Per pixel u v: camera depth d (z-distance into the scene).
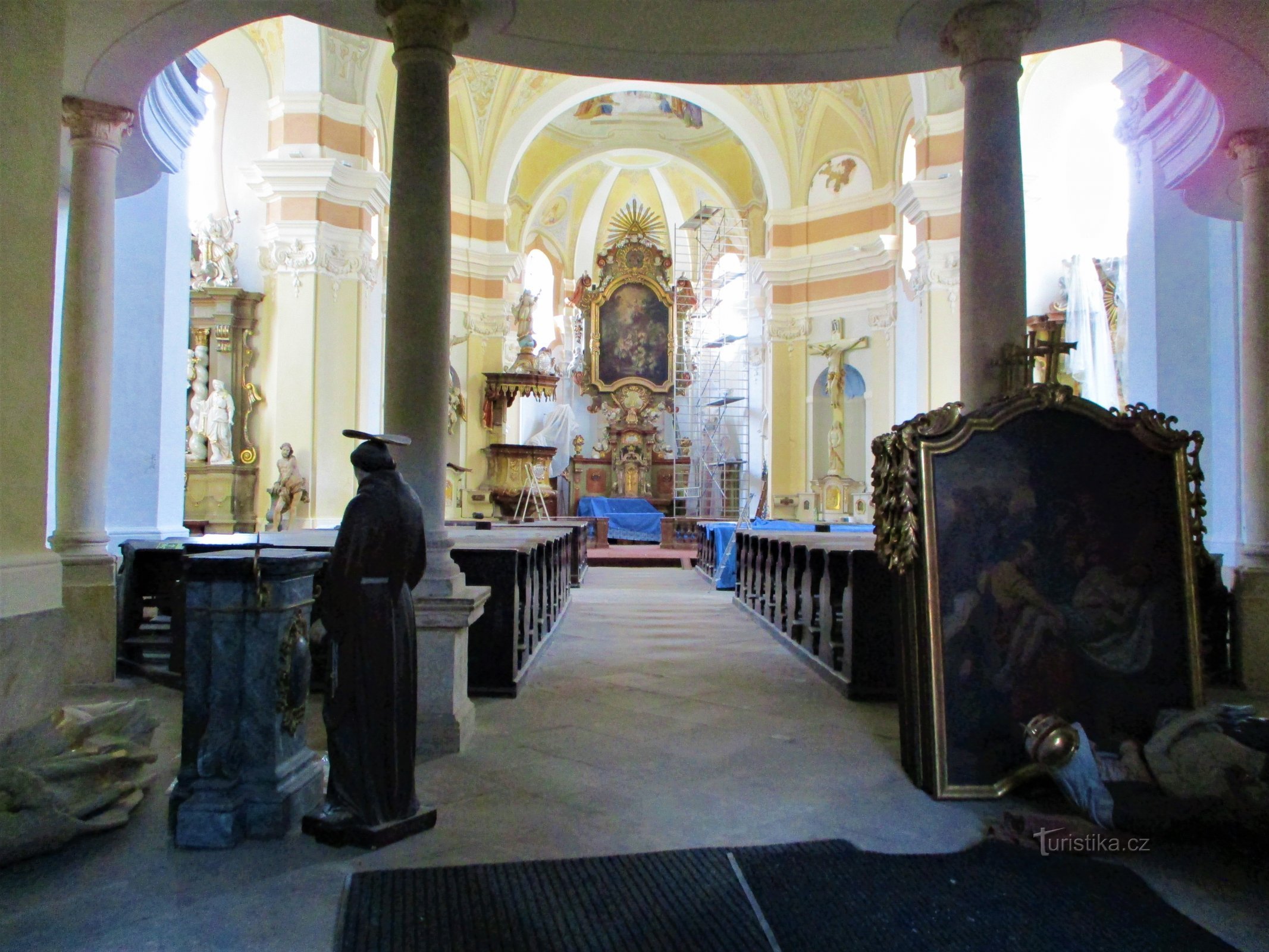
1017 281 5.59
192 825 3.51
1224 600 6.50
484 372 20.66
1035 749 3.99
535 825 3.78
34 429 4.17
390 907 2.99
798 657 7.79
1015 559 4.43
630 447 25.52
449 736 4.82
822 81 6.86
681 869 3.33
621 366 26.25
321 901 3.06
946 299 15.40
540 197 23.08
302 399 14.66
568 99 20.19
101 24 5.55
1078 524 4.52
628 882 3.22
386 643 3.59
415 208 5.25
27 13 4.05
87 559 6.46
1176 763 3.94
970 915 3.00
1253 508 6.57
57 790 3.59
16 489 4.08
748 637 9.12
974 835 3.74
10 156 3.97
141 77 6.20
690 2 5.79
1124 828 3.62
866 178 19.52
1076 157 14.75
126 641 7.04
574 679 6.85
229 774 3.59
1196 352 8.69
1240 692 6.26
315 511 14.63
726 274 23.94
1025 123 14.57
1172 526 4.60
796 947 2.79
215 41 15.02
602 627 9.81
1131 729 4.35
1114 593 4.48
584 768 4.57
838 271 19.98
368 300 15.51
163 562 7.32
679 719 5.62
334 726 3.62
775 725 5.49
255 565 3.58
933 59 6.52
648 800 4.10
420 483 5.16
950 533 4.40
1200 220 8.69
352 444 15.06
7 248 3.96
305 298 14.72
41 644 4.15
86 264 6.46
